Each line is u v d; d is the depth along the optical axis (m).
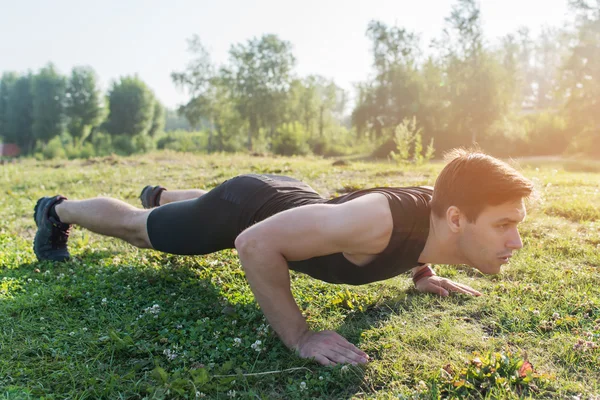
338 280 2.67
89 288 3.38
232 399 2.15
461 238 2.27
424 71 52.38
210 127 66.38
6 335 2.67
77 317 2.94
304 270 2.80
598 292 3.14
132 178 9.25
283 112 65.62
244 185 3.01
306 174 8.74
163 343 2.66
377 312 3.00
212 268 3.77
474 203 2.16
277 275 2.41
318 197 2.89
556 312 2.82
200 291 3.36
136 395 2.20
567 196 5.91
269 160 13.21
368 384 2.26
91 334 2.72
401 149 11.43
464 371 2.23
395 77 51.69
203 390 2.20
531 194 2.32
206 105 63.94
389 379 2.28
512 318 2.80
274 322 2.51
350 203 2.32
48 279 3.67
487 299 3.07
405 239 2.32
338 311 3.00
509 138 45.56
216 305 3.11
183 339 2.63
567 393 2.13
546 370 2.30
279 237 2.34
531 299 3.04
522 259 3.76
